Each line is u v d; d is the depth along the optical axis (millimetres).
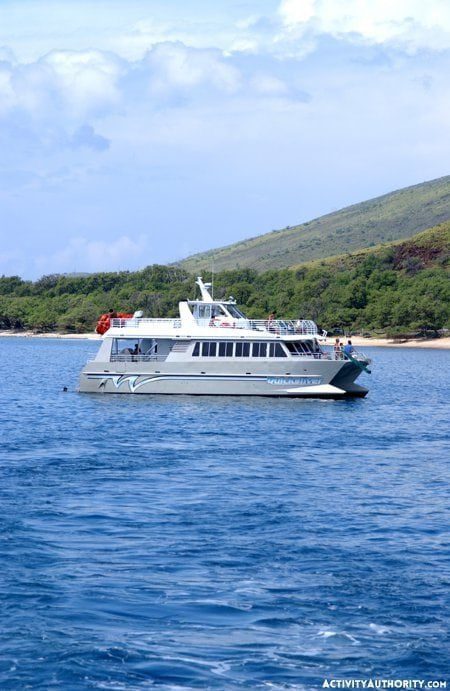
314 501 35188
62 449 46906
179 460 43781
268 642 21953
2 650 21219
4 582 25312
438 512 33688
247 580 25766
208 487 37438
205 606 23953
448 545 29266
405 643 21922
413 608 23875
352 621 23078
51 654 21094
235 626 22781
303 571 26531
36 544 28797
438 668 20797
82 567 26719
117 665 20703
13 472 40219
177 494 36031
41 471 40531
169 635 22250
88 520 31797
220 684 20016
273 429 54781
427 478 40281
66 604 23922
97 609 23656
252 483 38438
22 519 31766
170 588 25141
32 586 25078
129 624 22828
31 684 19797
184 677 20266
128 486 37438
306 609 23781
